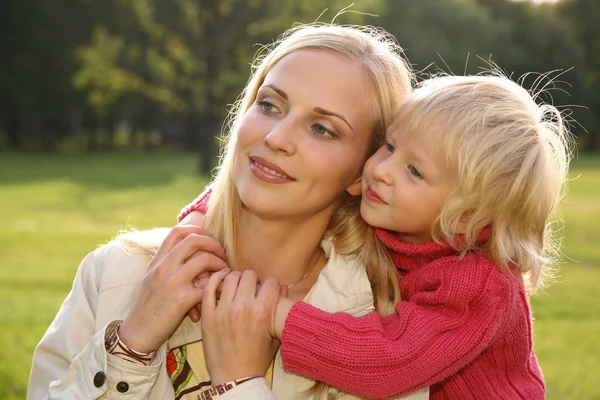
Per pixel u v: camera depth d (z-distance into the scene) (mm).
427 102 2102
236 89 31688
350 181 2098
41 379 1963
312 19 29719
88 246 11648
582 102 52781
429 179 2084
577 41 60688
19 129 49094
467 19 46250
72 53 44625
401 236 2252
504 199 2057
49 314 6906
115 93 34344
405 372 1899
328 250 2150
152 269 1926
